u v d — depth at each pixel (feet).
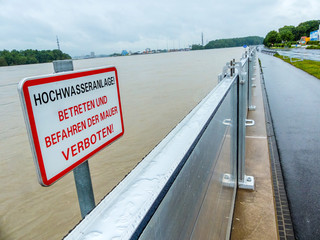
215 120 4.67
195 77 152.66
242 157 10.37
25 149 54.49
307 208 10.28
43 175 3.03
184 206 2.82
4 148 55.47
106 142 4.40
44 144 3.04
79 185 3.93
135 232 1.75
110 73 4.42
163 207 2.19
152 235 1.98
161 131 56.44
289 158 14.98
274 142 17.58
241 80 9.16
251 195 10.35
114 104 4.61
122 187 2.24
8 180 41.70
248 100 21.95
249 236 8.30
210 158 4.24
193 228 3.24
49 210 32.99
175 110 74.18
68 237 1.74
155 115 69.51
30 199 35.88
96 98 4.07
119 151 46.50
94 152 4.05
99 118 4.17
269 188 10.78
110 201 2.06
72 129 3.53
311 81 45.93
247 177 11.19
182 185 2.71
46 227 30.01
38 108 2.93
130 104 84.64
